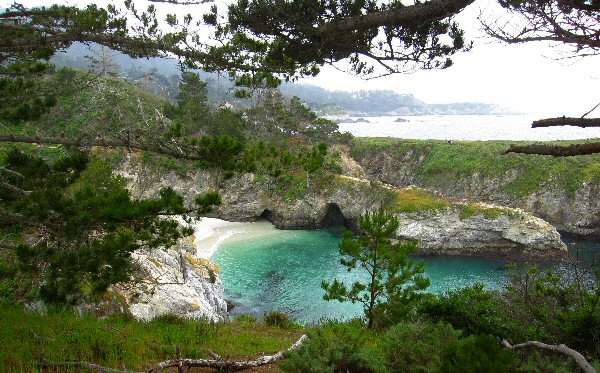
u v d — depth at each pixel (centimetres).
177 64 1004
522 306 1214
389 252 1730
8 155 1031
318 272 4562
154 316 1770
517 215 5247
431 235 5484
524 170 7000
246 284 4206
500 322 1082
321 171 6706
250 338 1418
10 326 945
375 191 6247
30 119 1134
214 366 891
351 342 920
